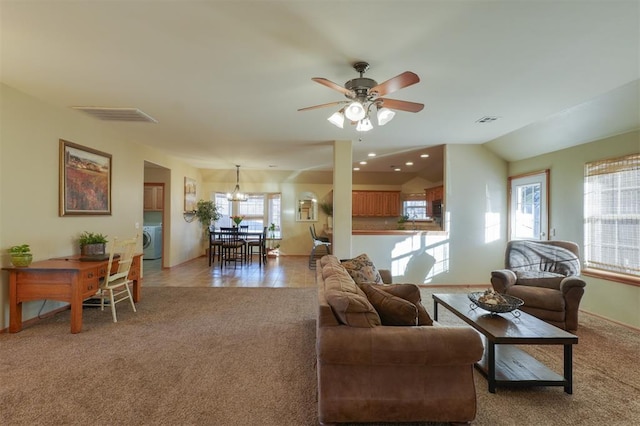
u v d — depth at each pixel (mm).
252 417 1966
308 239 9703
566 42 2311
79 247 4191
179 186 7574
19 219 3367
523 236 5355
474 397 1873
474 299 2893
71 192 4031
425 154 6500
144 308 4172
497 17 2023
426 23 2088
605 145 3975
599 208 4047
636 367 2668
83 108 3787
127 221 5281
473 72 2793
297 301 4551
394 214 9609
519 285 3893
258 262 8391
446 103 3547
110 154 4809
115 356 2764
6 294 3293
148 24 2111
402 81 2246
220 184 9539
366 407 1851
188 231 8273
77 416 1950
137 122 4348
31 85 3148
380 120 2779
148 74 2867
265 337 3215
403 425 1921
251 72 2811
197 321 3674
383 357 1816
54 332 3291
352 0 1864
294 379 2414
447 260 5598
